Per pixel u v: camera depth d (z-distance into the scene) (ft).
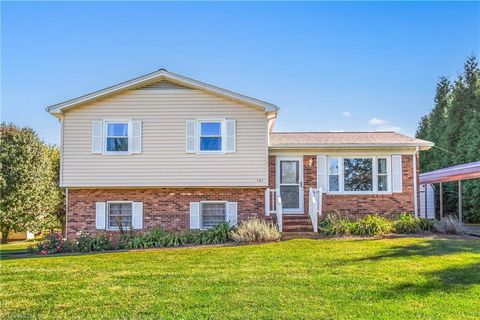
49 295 26.99
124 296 26.45
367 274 30.58
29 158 77.30
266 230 48.67
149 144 56.90
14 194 74.64
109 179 56.44
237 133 57.06
